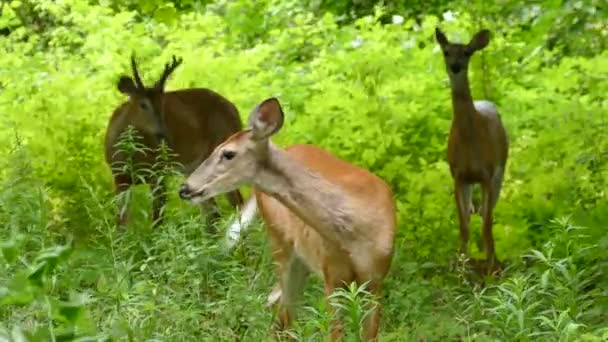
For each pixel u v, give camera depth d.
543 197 13.52
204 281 9.95
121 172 14.03
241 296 9.41
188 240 10.62
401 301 10.41
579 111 14.29
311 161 9.80
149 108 14.41
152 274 9.88
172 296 9.42
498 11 18.00
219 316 9.28
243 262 10.64
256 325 9.27
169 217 12.16
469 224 13.30
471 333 9.68
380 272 9.66
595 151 13.71
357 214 9.53
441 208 13.44
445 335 9.71
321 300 9.76
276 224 10.14
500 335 8.69
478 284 11.80
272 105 9.40
